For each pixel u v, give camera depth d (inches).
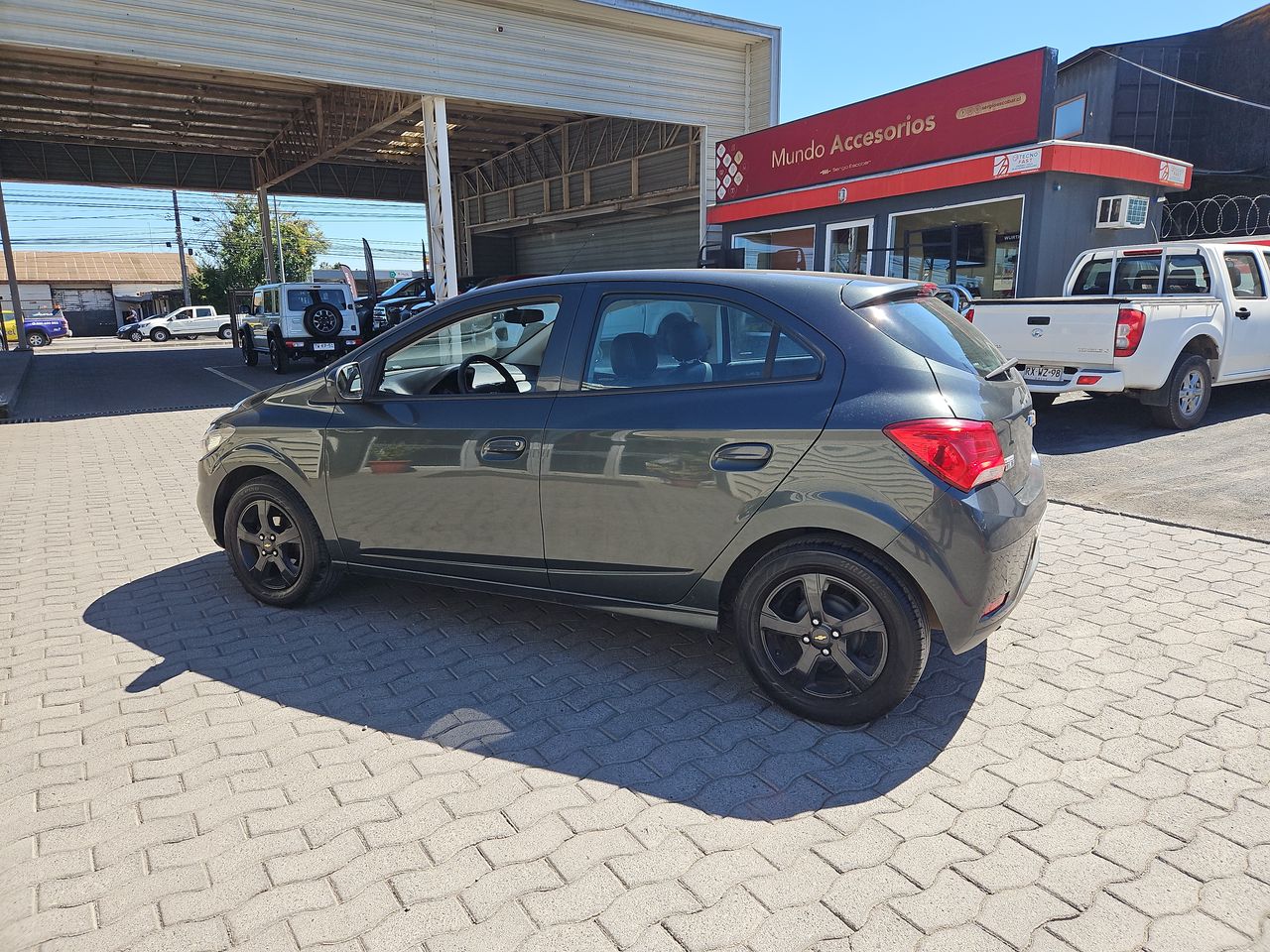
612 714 125.3
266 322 786.2
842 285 124.1
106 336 2203.5
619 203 795.4
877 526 110.6
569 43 604.4
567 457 131.4
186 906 87.0
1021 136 436.1
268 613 168.6
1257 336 346.3
